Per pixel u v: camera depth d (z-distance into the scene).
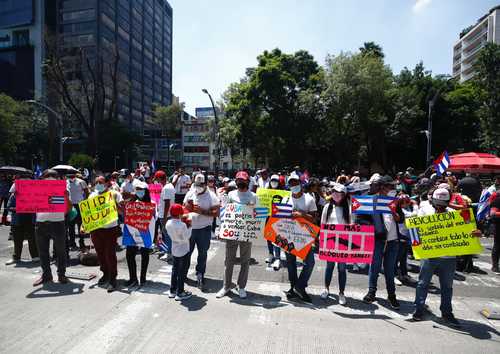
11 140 39.72
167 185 7.64
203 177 5.80
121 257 7.82
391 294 5.18
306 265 5.34
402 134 31.64
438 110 34.62
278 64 30.27
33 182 5.86
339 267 5.31
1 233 10.56
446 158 10.50
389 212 5.29
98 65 43.84
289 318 4.66
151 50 108.19
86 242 9.34
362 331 4.32
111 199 5.75
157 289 5.72
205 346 3.82
